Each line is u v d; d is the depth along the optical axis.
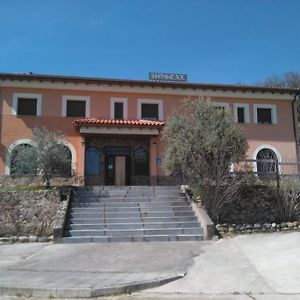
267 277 7.83
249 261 9.19
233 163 14.59
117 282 7.21
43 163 16.47
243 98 24.11
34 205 13.95
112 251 10.61
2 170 20.64
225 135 14.00
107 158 22.33
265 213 14.58
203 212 13.63
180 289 7.10
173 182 21.89
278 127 24.14
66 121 22.06
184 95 23.52
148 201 15.31
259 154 23.56
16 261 9.59
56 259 9.75
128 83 22.77
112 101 22.81
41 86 22.09
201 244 11.50
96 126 21.05
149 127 21.44
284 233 13.00
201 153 13.97
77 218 13.59
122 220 13.56
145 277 7.66
